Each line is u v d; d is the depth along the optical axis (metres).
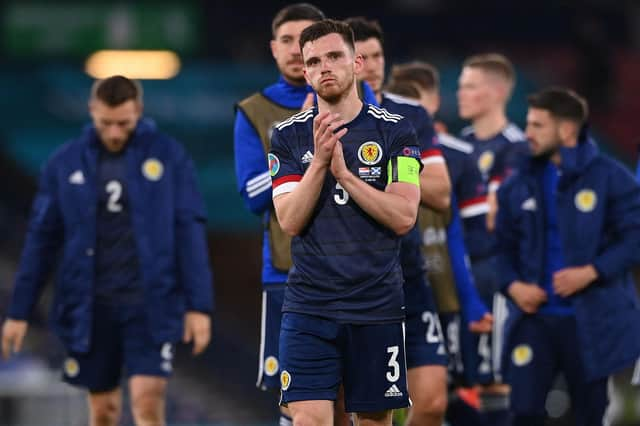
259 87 70.31
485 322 23.30
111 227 22.84
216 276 76.25
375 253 15.91
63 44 74.38
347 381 16.38
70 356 23.20
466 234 26.77
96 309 22.88
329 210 15.90
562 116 22.34
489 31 83.88
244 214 67.38
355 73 16.17
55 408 45.53
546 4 83.69
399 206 15.61
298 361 16.09
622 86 77.56
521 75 76.88
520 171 23.02
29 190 70.19
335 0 82.88
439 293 23.75
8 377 51.34
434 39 83.62
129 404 50.75
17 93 68.62
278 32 19.81
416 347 20.67
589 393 22.39
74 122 68.50
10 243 67.25
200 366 61.62
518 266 22.92
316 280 15.99
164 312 22.88
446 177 20.27
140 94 23.16
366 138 15.98
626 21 82.38
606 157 22.64
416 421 20.81
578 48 76.62
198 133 68.81
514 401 22.70
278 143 16.39
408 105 20.39
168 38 75.00
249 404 60.94
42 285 23.95
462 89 29.33
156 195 23.03
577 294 22.17
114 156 23.08
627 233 22.12
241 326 76.00
